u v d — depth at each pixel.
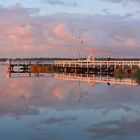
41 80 50.66
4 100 25.95
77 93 31.41
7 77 59.88
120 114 19.56
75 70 72.25
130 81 46.09
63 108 21.72
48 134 14.41
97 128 15.68
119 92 32.12
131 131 15.09
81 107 22.16
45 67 79.75
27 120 17.59
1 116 18.77
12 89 35.66
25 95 29.70
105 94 30.39
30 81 48.72
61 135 14.25
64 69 75.00
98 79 51.34
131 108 21.81
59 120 17.58
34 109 21.33
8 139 13.62
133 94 30.31
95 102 24.72
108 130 15.28
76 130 15.22
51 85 40.97
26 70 84.44
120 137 13.97
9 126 16.06
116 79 50.53
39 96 28.91
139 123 16.94
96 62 67.62
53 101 25.36
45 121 17.33
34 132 14.81
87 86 39.22
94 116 18.86
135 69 56.22
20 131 15.01
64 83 44.16
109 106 22.66
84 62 70.50
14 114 19.41
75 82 45.78
